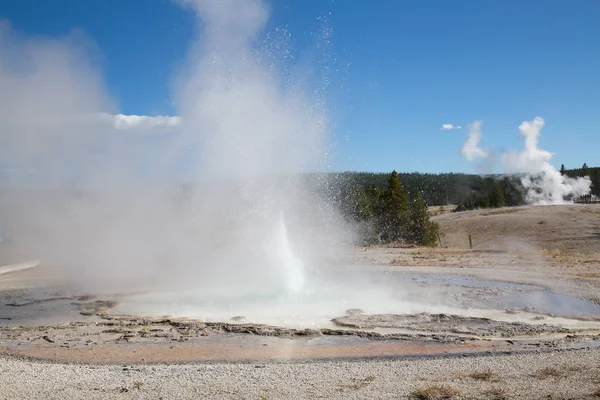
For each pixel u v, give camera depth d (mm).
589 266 25031
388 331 12922
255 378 8797
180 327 13492
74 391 8125
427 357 10492
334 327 13359
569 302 16484
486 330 12953
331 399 7637
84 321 14430
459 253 32938
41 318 14922
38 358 10781
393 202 45438
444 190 117375
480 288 19047
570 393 7613
